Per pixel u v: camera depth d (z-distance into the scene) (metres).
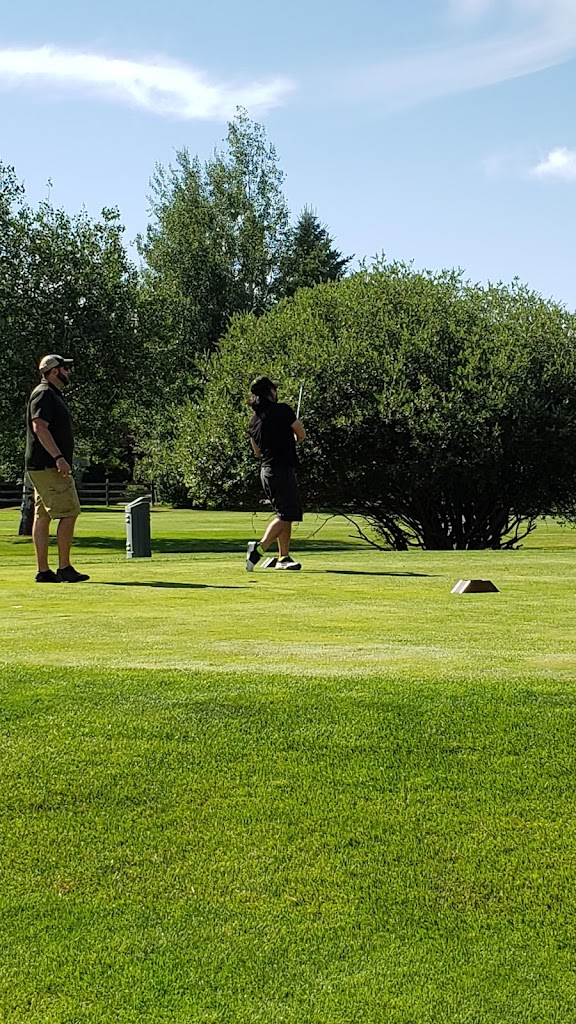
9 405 29.91
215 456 25.39
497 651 5.94
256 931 3.40
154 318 32.09
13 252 30.61
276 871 3.69
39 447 9.66
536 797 4.10
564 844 3.82
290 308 26.91
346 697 4.91
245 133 50.78
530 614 7.40
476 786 4.18
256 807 4.04
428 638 6.39
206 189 50.69
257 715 4.73
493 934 3.41
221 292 48.84
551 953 3.32
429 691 4.98
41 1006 3.10
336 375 24.12
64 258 30.61
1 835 3.89
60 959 3.28
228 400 25.53
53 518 9.75
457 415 23.11
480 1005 3.09
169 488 48.00
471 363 23.83
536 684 5.09
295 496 11.01
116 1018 3.04
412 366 24.36
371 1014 3.05
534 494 24.56
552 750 4.43
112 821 3.97
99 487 62.94
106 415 31.73
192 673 5.30
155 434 35.66
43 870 3.71
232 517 47.22
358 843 3.83
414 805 4.05
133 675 5.27
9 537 32.12
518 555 13.45
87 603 8.08
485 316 25.80
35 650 6.00
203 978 3.20
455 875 3.67
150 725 4.65
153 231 50.12
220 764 4.34
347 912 3.49
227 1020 3.03
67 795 4.13
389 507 25.64
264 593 8.70
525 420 23.38
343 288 26.62
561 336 25.08
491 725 4.63
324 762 4.35
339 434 23.86
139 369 31.11
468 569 10.98
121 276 31.80
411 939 3.38
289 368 24.53
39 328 29.78
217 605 7.91
